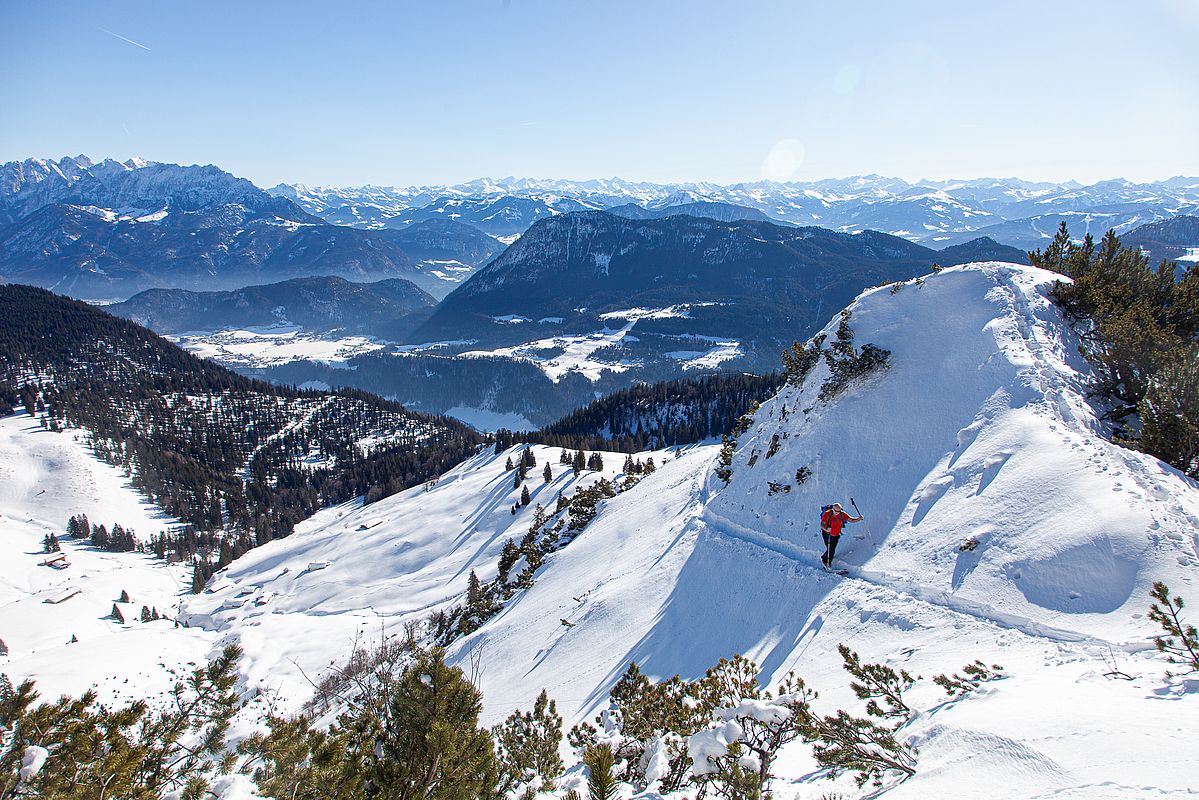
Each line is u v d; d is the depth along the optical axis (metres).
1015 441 16.12
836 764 7.17
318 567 112.12
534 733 10.71
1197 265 20.94
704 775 7.10
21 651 92.06
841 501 18.84
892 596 14.17
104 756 5.45
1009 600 12.15
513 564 50.22
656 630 19.16
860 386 21.70
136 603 119.44
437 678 5.54
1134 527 11.95
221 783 5.30
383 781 5.18
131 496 191.25
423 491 145.88
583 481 99.31
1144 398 16.14
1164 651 7.95
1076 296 20.66
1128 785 4.83
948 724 7.03
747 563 19.17
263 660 69.56
